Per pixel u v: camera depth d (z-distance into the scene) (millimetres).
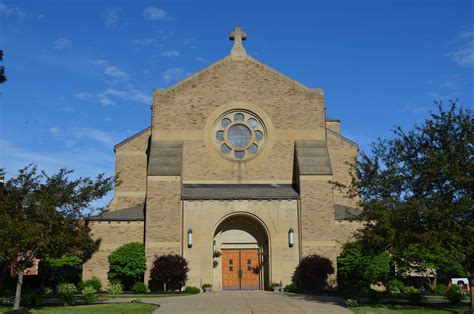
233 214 33969
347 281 33031
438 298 29438
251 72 37750
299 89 37594
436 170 22344
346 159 39625
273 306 23156
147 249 33094
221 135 37031
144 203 38469
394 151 24328
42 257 24453
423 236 21453
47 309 22141
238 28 38406
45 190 23734
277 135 37000
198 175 36250
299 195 34406
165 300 26250
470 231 20969
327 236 33812
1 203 23016
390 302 26141
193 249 33281
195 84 37375
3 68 19016
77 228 25906
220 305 23516
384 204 23312
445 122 23141
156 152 35500
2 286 36812
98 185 25219
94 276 34062
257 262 35219
